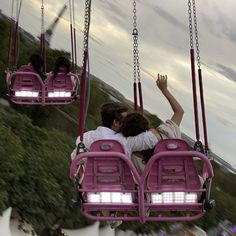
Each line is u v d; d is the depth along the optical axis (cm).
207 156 602
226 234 1512
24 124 1223
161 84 628
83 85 586
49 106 1567
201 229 1419
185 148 583
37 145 1177
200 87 644
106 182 592
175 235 1317
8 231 858
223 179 2078
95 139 608
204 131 613
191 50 634
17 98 1176
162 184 589
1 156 948
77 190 591
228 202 1714
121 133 611
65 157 1183
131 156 607
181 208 598
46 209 980
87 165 588
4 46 1655
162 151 580
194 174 588
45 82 1172
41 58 1226
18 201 926
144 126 602
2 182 912
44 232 961
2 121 1155
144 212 589
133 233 1184
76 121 1639
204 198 590
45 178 1016
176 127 618
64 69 1173
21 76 1166
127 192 592
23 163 994
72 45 1307
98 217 605
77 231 1030
